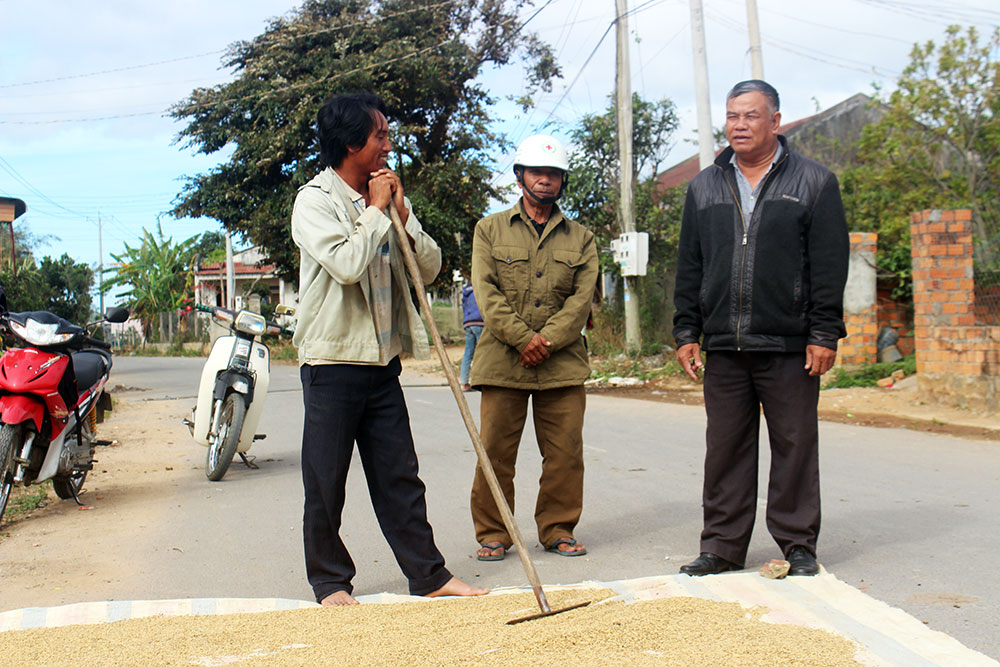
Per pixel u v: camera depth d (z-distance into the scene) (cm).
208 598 352
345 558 355
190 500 574
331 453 343
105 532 489
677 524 478
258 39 2383
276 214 2255
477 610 314
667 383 1244
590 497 553
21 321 511
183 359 2820
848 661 256
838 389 1005
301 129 2202
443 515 516
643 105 1806
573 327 416
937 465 618
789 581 342
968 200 1166
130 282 4141
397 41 2266
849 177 1313
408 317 362
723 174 377
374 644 275
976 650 282
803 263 359
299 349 350
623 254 1438
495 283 425
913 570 373
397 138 2259
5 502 499
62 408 513
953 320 863
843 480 574
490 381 419
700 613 297
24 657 271
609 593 329
